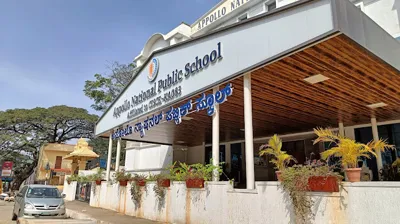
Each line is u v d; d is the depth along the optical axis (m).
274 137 5.82
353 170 4.59
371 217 4.12
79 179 18.41
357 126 12.56
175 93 8.85
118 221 9.08
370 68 6.26
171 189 8.45
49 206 11.04
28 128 38.97
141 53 21.11
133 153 20.70
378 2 10.84
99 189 13.88
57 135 41.06
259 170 15.88
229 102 9.03
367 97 8.49
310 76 6.84
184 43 8.76
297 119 11.57
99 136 14.84
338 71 6.48
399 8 10.23
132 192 10.49
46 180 27.17
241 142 17.00
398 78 6.86
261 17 6.28
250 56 6.43
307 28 5.25
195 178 7.37
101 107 29.97
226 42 7.19
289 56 5.74
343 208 4.43
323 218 4.63
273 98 8.66
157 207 9.00
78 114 40.47
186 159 19.62
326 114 10.63
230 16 15.63
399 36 10.01
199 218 7.19
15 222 11.40
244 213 6.03
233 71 6.83
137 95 11.23
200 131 14.17
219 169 7.25
